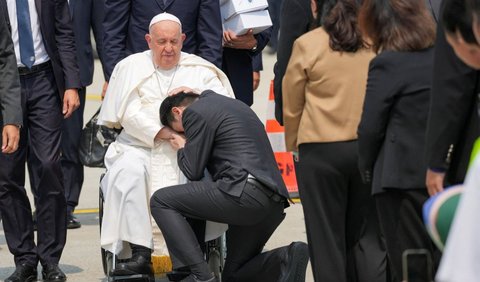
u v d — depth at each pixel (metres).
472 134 14.20
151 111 21.86
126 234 20.80
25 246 23.22
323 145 17.86
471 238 8.04
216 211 19.75
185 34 24.62
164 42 22.05
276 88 20.03
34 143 23.00
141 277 21.16
